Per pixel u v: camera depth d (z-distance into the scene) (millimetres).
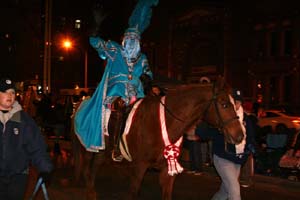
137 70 7469
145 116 6523
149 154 6445
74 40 46125
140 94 7398
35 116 21219
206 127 6531
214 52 35250
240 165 6492
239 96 6324
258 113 13789
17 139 4652
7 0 45312
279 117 23203
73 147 8586
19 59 44969
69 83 48125
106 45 7461
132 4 40938
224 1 35000
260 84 32438
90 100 7617
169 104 6371
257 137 13312
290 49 31078
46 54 25844
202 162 12961
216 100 5949
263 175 12102
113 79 7359
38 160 4742
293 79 30297
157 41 40531
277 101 31297
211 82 6316
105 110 7301
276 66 31406
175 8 39219
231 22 34188
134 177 6559
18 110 4727
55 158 15250
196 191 10008
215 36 35062
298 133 11852
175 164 6184
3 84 4637
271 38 32156
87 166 8125
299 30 30125
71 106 20172
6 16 45250
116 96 7266
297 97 29891
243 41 33656
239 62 33719
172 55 38844
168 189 6406
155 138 6359
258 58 32625
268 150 12695
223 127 5895
